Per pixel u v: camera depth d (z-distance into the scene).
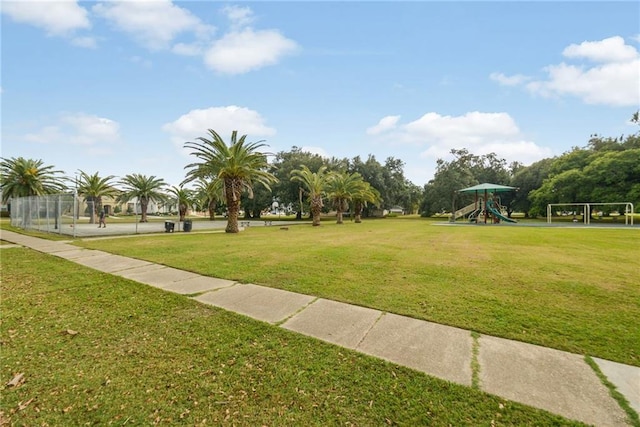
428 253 9.18
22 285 5.50
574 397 2.21
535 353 2.91
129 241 12.92
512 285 5.39
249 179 19.11
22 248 10.62
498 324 3.63
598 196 29.91
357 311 4.13
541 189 36.53
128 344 3.17
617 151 32.69
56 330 3.53
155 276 6.21
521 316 3.88
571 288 5.15
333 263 7.55
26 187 29.70
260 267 7.07
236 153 17.86
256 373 2.60
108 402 2.23
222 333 3.43
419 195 58.59
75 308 4.28
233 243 12.11
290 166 45.12
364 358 2.84
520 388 2.33
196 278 6.04
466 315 3.94
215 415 2.09
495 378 2.48
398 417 2.05
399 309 4.18
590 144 40.25
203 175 18.39
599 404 2.12
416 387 2.37
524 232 17.39
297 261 7.84
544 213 38.50
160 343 3.19
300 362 2.78
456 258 8.24
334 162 48.09
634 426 1.90
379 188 47.66
